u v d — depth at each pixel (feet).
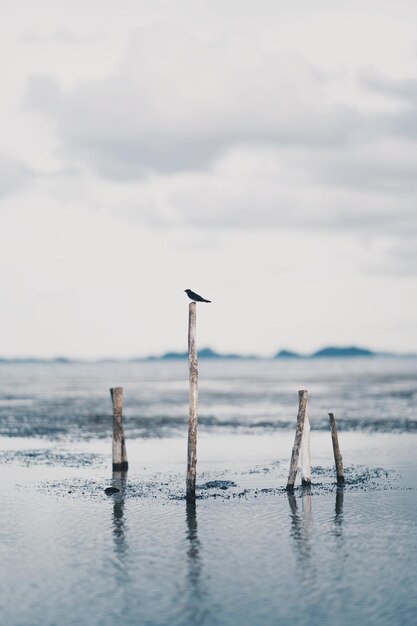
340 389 345.10
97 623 45.91
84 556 59.77
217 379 558.97
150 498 82.64
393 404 231.30
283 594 50.49
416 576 53.88
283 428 160.66
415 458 111.65
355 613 47.06
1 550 61.72
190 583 52.90
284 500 80.28
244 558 58.65
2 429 162.09
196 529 68.03
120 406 102.37
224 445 130.62
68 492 86.79
